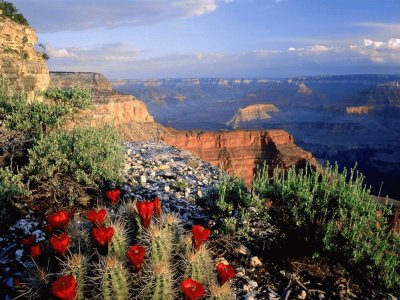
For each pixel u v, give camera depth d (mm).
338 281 5492
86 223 4324
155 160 13859
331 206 5949
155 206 4445
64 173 7785
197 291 3088
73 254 3553
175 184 10180
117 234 3729
